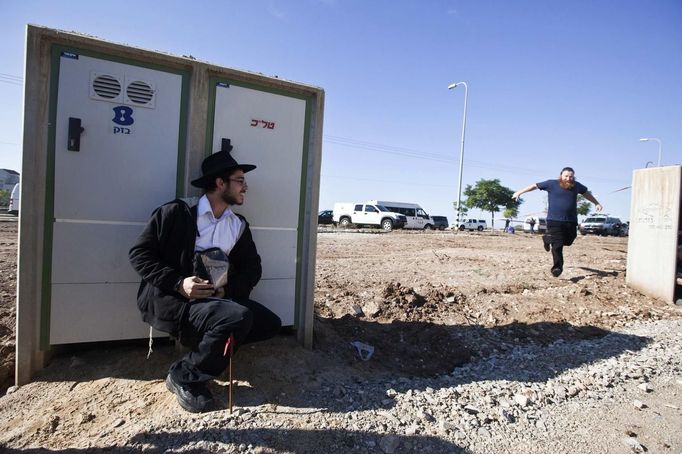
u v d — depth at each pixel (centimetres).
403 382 320
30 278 269
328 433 238
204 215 269
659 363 378
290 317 348
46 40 264
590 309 523
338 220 2969
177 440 221
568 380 338
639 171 629
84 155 276
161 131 294
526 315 490
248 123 319
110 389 267
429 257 945
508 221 3250
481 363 372
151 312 258
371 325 430
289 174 338
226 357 251
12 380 292
